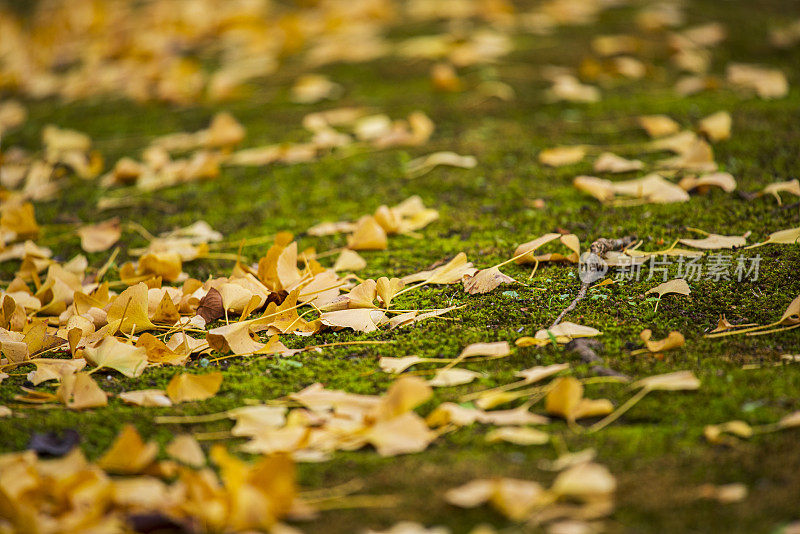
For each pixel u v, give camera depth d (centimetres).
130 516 286
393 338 309
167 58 431
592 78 373
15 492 288
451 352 306
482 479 290
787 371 299
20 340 310
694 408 296
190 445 292
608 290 315
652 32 398
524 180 343
